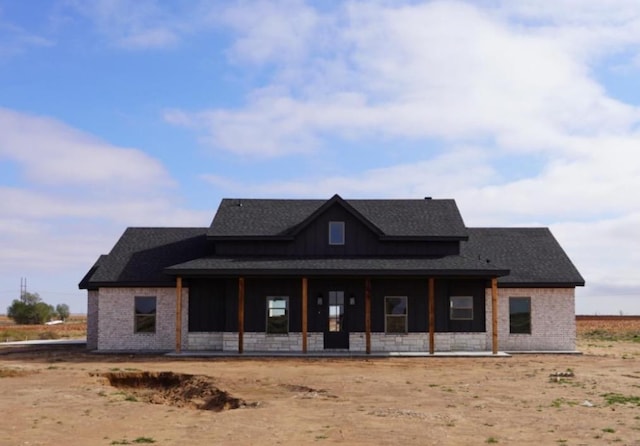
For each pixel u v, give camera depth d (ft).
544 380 69.00
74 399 58.39
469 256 101.45
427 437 42.47
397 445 40.45
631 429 44.83
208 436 43.55
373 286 98.12
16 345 123.34
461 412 51.01
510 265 104.27
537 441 41.39
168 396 66.59
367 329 93.81
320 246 101.55
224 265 94.84
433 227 103.71
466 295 98.89
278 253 101.60
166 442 42.09
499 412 50.98
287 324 97.71
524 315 101.45
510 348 100.78
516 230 115.44
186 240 112.68
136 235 114.21
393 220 106.01
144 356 94.27
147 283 101.24
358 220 101.65
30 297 268.21
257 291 98.07
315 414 50.44
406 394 60.13
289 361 87.71
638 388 63.26
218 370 76.89
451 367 81.30
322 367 81.05
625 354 100.17
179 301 94.22
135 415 51.83
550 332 101.14
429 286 94.22
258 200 113.09
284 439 42.24
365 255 101.04
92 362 86.89
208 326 99.96
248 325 97.66
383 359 90.17
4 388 63.87
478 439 41.91
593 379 69.26
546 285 100.58
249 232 102.32
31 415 51.29
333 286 98.32
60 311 312.50
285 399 57.82
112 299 102.01
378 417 48.96
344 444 40.78
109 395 60.90
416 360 88.99
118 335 101.55
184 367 79.97
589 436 42.75
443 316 98.22
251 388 63.98
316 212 101.09
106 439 43.24
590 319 279.28
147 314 101.91
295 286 98.02
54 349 111.45
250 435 43.47
